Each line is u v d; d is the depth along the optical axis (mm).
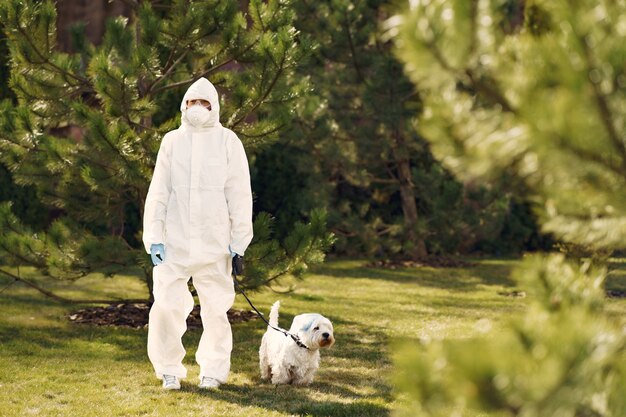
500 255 17406
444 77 2010
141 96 8539
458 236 15305
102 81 7262
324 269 14188
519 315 1998
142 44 7594
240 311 9500
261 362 6312
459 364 1711
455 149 2020
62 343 7504
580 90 1830
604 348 1738
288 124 8172
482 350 1735
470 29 1960
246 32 8172
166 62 8992
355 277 13188
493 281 12938
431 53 1964
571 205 2254
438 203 14477
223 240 6016
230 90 8570
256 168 15633
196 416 5125
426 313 9688
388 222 17219
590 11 1878
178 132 6133
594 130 1875
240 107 7988
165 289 5859
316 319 5945
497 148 1927
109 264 8141
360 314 9555
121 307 9250
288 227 15773
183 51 8430
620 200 2057
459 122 2006
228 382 6164
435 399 1759
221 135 6121
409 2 2004
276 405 5438
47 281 11703
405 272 14008
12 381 6027
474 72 2018
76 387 5891
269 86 7887
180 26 7934
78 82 8172
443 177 14672
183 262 5891
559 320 1847
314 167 14578
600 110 1864
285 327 8633
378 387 5996
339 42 14234
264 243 8227
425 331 8375
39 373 6301
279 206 15844
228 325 6105
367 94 13891
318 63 14875
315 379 6262
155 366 5977
